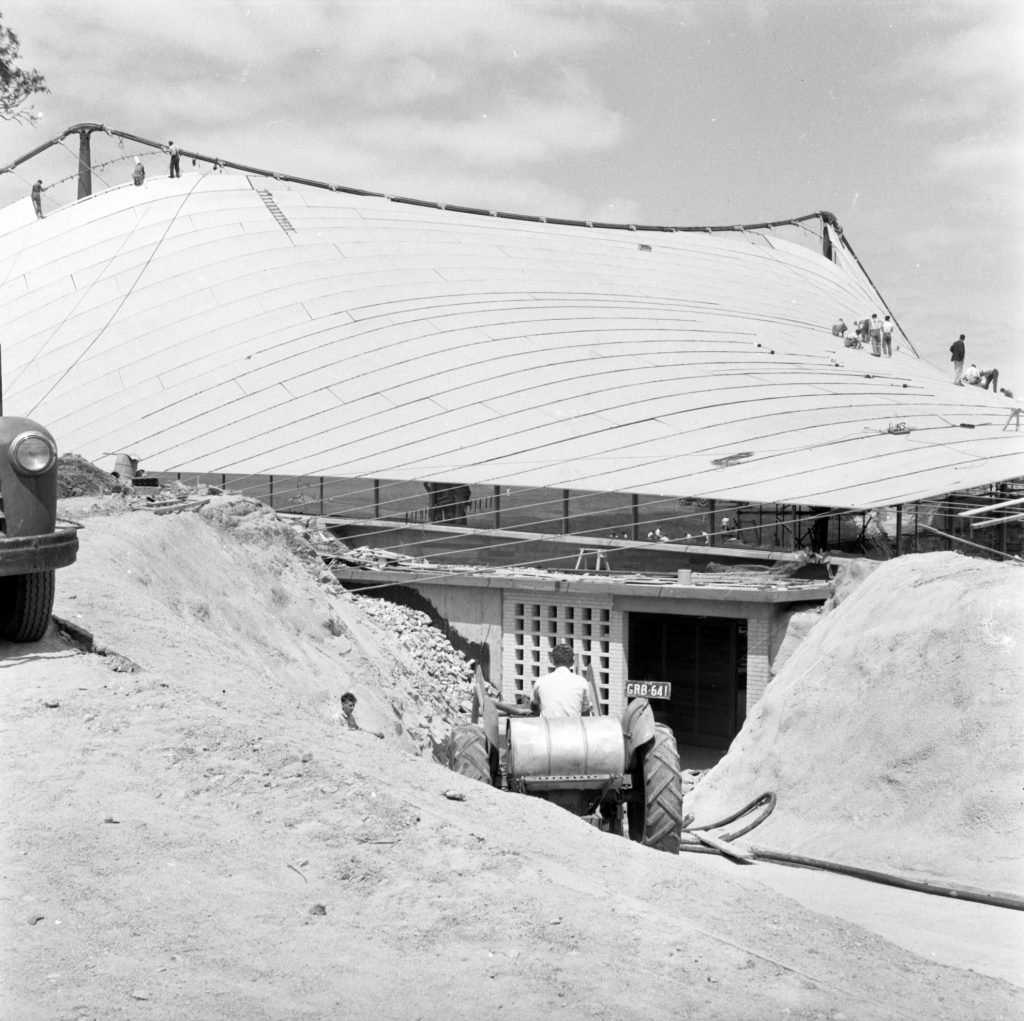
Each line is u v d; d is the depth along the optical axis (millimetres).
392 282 38125
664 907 5676
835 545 26859
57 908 4699
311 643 18516
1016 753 11445
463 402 31844
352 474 29422
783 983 4840
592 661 25234
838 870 10805
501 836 6211
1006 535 24609
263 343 35062
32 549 7668
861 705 14141
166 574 14578
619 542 27578
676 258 48719
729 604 23469
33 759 6199
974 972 5578
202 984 4254
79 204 42719
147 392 33906
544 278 40656
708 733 26453
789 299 47969
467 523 29906
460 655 26656
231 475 30359
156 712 7105
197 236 39625
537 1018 4273
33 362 35812
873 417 30969
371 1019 4145
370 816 5902
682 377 33000
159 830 5504
